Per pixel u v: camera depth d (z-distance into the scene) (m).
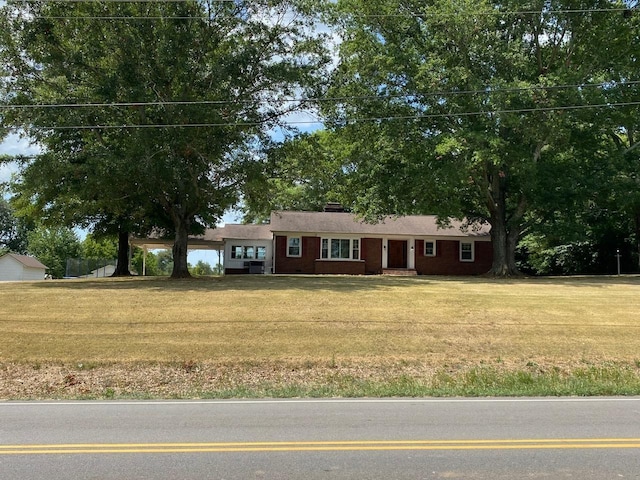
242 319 15.95
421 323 15.84
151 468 5.64
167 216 31.48
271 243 39.84
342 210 42.69
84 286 22.39
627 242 35.00
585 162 28.16
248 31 23.34
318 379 11.89
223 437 6.92
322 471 5.52
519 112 23.88
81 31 22.34
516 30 26.42
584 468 5.59
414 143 26.48
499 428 7.38
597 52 25.30
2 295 19.66
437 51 25.78
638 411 8.60
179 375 12.12
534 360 13.22
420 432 7.15
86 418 8.16
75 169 21.75
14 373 12.08
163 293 19.84
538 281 25.94
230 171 23.83
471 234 37.91
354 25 26.11
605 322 16.30
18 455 6.13
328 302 18.28
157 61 21.73
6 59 22.12
